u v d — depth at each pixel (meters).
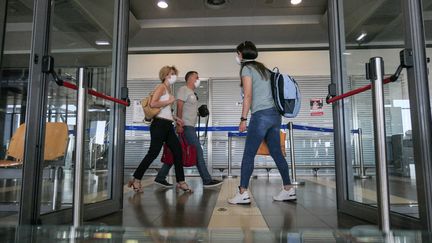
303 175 6.67
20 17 3.46
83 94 1.77
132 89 7.27
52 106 2.18
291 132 4.75
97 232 1.16
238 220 2.11
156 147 3.38
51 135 2.16
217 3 5.56
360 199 2.37
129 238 1.12
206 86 7.21
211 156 7.00
